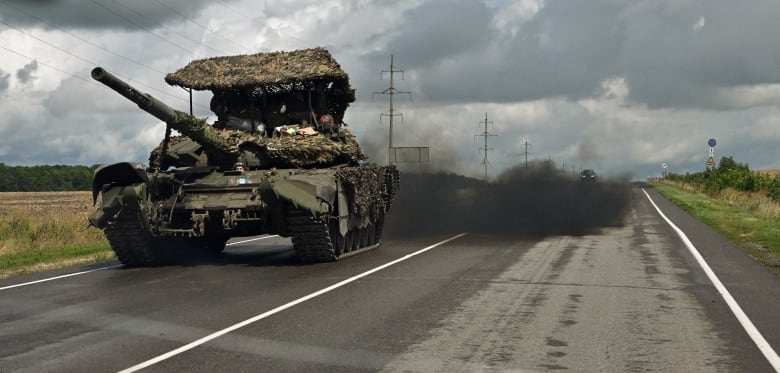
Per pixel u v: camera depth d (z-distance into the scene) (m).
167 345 8.50
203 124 16.48
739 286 12.75
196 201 16.80
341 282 13.33
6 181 104.69
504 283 13.08
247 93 19.39
